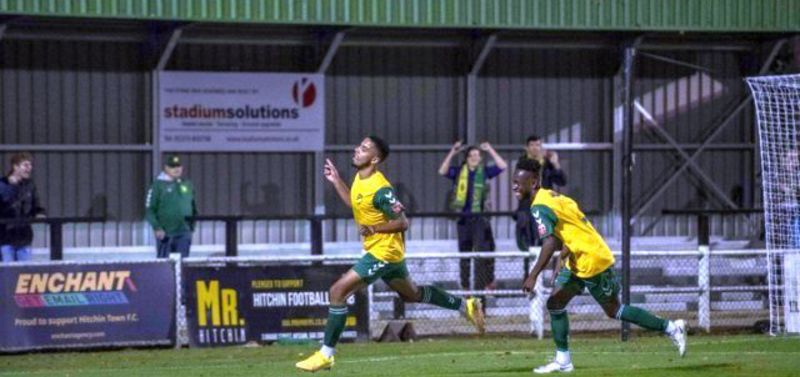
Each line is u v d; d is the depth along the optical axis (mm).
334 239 47031
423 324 41156
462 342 37938
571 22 44906
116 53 44688
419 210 47531
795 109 43094
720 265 44469
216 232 45969
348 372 28531
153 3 41219
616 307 26406
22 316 36406
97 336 37000
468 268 42219
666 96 49312
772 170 42094
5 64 43656
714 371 26328
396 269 26062
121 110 44812
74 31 43781
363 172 25984
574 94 48656
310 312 38281
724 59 49812
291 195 46562
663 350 33469
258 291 38031
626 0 45375
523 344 36844
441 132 47656
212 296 37719
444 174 44812
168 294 37625
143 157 45125
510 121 48156
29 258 41375
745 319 43062
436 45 47250
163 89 44719
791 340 36875
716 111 49812
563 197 25688
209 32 44938
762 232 48625
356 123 46969
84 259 44000
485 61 47781
